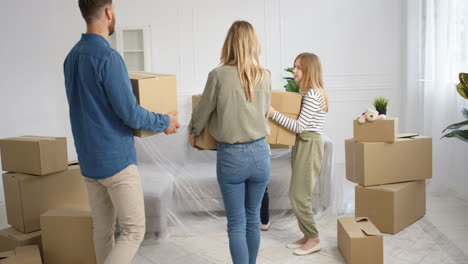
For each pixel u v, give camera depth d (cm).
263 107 218
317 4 559
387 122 322
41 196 268
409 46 499
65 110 546
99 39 192
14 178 262
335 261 278
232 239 222
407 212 333
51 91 539
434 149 431
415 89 500
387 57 564
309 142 279
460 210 374
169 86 220
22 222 262
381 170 328
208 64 570
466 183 402
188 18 564
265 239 317
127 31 567
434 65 437
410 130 507
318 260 279
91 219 255
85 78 189
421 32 485
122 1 559
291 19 562
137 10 561
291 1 561
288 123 269
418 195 347
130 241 203
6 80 517
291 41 565
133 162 204
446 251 289
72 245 257
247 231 234
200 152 393
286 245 305
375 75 566
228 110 210
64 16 537
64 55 542
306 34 564
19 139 269
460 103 407
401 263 273
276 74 570
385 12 559
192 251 298
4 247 265
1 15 511
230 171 216
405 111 562
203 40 567
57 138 272
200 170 368
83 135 196
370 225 281
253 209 234
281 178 352
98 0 191
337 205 365
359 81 567
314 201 359
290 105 274
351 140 346
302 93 289
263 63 569
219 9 563
